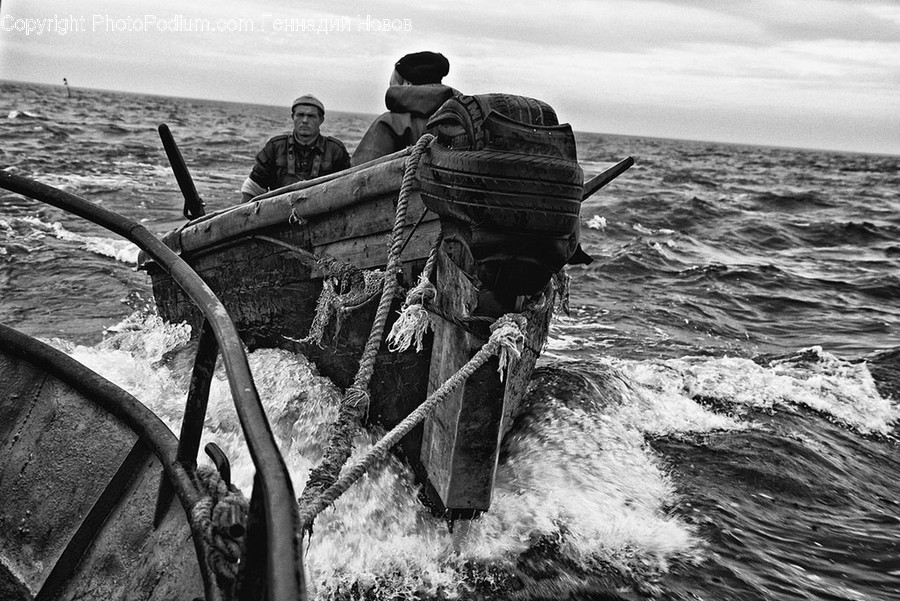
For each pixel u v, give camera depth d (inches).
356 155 223.0
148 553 94.5
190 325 255.1
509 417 197.6
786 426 256.8
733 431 245.1
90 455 112.4
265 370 208.8
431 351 164.2
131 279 386.6
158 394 222.5
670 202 1008.9
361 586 153.8
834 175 2719.0
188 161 1176.8
